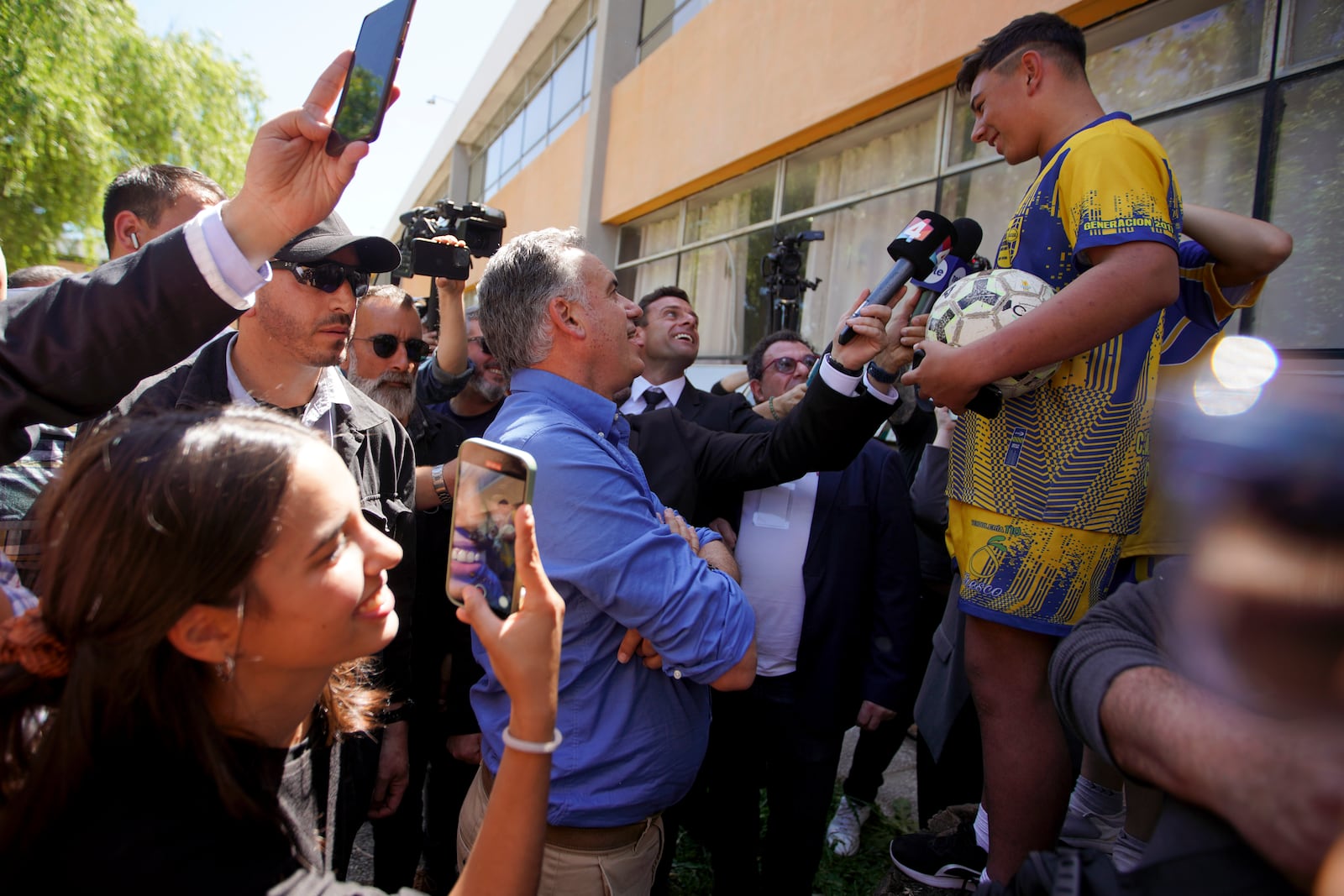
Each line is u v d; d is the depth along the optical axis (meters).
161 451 0.78
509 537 0.97
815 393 1.87
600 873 1.43
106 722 0.75
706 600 1.38
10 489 1.42
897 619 2.37
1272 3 3.45
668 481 2.11
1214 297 1.79
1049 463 1.46
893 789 3.40
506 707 1.53
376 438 1.88
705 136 7.83
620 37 10.12
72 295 0.93
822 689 2.24
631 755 1.43
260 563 0.79
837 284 6.34
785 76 6.64
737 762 2.31
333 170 1.01
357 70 1.02
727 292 7.86
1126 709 0.81
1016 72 1.59
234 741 0.86
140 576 0.74
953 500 1.67
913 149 5.60
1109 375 1.43
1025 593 1.48
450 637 2.33
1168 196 1.39
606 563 1.31
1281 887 0.65
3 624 0.86
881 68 5.54
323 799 1.30
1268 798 0.64
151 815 0.74
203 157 11.77
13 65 8.44
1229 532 0.69
